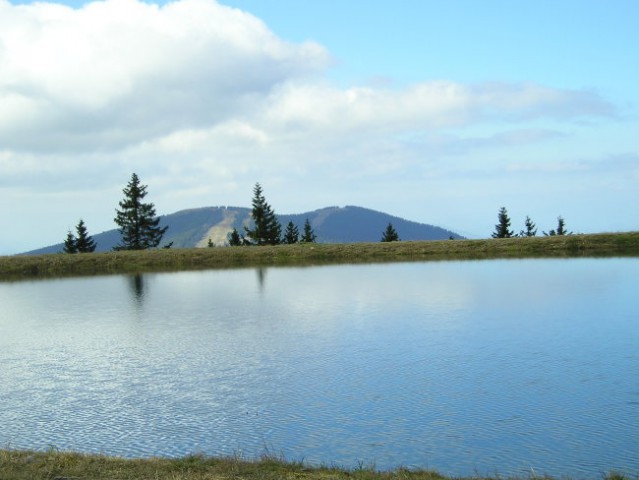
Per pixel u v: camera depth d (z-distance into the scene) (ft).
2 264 238.68
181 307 138.82
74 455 48.80
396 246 247.91
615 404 65.00
